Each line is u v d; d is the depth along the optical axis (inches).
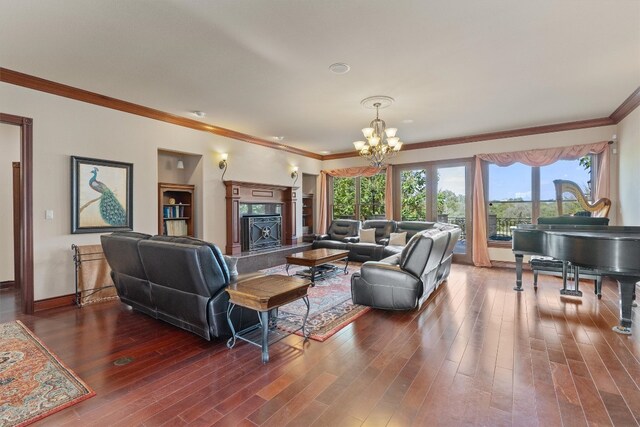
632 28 101.6
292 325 122.3
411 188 288.4
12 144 189.0
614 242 102.9
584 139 211.6
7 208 188.4
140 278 128.3
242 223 249.4
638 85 150.5
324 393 77.9
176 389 79.8
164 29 102.1
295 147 296.7
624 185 187.9
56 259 147.9
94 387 80.7
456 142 260.7
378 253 247.1
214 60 123.4
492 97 165.0
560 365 90.9
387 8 91.4
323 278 201.6
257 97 164.1
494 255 247.6
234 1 88.1
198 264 98.3
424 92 157.1
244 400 75.2
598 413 69.6
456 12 93.3
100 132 162.9
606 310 138.6
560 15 94.8
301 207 315.0
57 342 108.0
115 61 124.0
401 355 97.9
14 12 92.0
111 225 166.6
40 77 138.2
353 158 322.0
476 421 67.2
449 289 176.2
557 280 196.9
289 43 110.9
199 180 218.7
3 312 140.5
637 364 91.1
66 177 150.8
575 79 142.6
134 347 104.1
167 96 162.2
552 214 229.3
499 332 115.2
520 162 231.6
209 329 103.7
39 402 74.2
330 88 151.7
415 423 66.9
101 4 89.0
